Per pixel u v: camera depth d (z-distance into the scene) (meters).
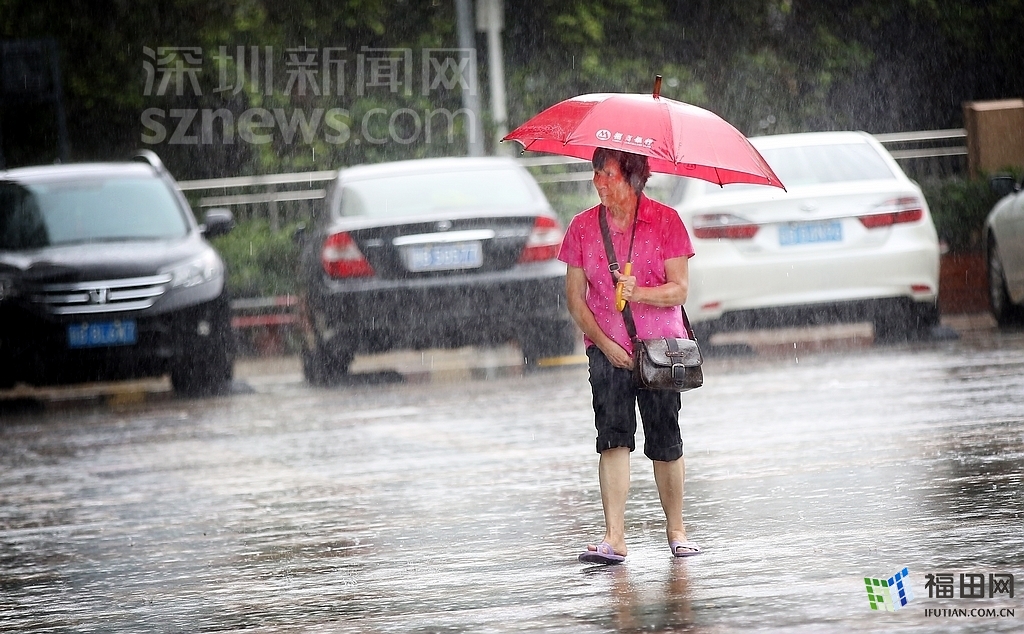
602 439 16.12
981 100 83.12
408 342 37.31
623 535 16.19
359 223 36.97
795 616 13.12
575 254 16.19
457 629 13.52
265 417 32.56
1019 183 41.69
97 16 75.31
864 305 37.75
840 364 35.03
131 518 21.41
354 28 75.94
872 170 38.62
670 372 15.70
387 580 16.03
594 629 13.11
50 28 74.94
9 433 32.56
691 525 18.03
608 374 16.08
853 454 22.47
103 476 25.55
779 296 36.97
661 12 80.31
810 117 82.44
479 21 63.22
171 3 75.62
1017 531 16.36
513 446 25.88
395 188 38.88
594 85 79.25
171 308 37.19
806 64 82.00
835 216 37.09
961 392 28.53
